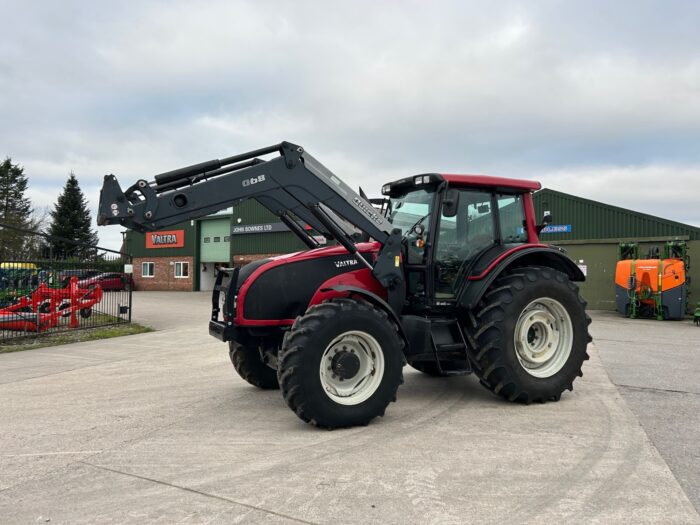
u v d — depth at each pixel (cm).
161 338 1188
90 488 341
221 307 561
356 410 457
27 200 5072
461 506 306
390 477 349
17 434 466
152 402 580
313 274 520
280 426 473
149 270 3947
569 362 558
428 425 468
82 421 506
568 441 420
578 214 2008
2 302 1211
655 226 1867
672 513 296
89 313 1447
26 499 326
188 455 400
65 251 1380
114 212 449
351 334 464
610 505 306
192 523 288
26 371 793
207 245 3672
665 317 1585
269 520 291
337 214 520
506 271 582
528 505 307
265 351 538
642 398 562
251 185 490
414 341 521
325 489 330
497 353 523
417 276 569
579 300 573
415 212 590
